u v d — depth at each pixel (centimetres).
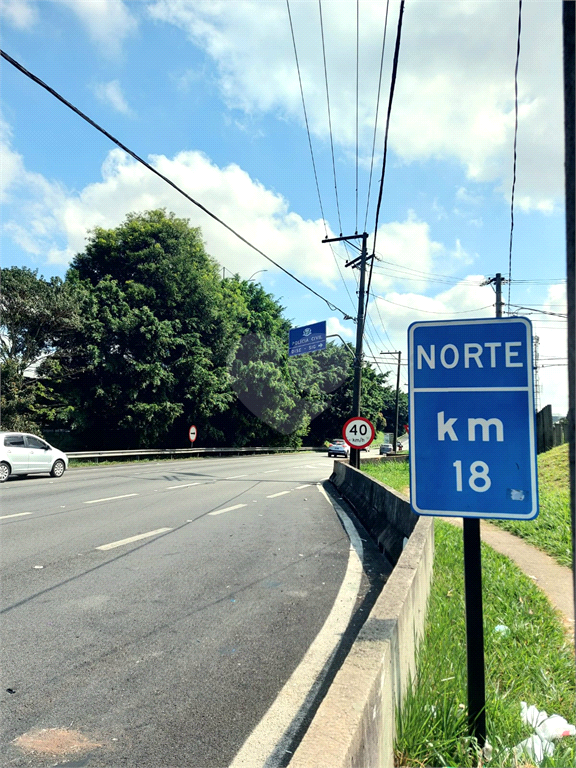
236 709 365
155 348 3519
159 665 426
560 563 794
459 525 1071
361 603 595
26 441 1820
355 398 2106
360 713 198
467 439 293
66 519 1019
